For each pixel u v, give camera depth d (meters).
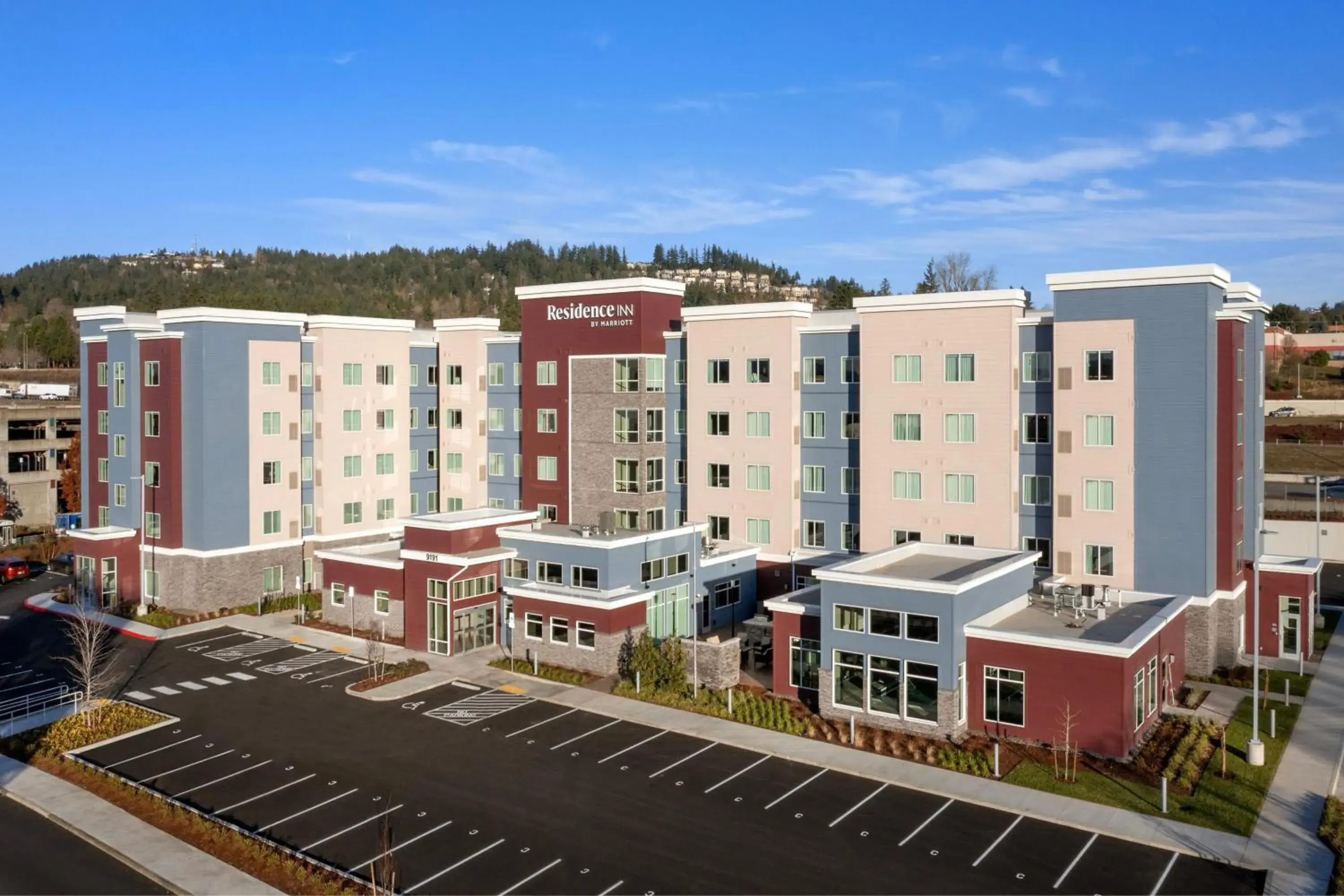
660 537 49.97
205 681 45.22
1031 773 33.12
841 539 54.97
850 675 38.75
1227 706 40.50
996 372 48.81
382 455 67.50
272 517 61.62
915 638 37.19
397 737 37.56
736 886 25.89
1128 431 45.41
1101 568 46.31
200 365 57.91
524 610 48.00
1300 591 47.81
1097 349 45.94
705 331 57.81
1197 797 31.22
